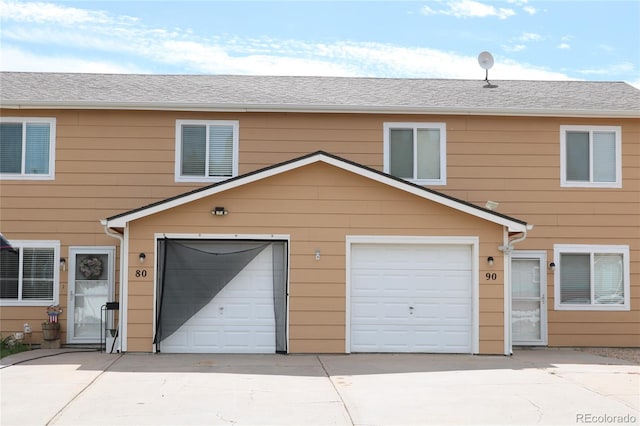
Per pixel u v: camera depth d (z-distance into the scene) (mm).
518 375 13172
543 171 18484
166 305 15906
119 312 16094
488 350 16125
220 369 13680
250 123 18156
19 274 17812
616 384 12266
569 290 18453
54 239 17844
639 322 18375
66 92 18375
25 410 10266
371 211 16219
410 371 13594
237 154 18078
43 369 13609
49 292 17828
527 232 17844
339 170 16250
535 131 18547
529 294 18359
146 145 18031
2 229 17844
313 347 15938
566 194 18500
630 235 18516
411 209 16266
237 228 16078
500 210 18344
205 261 16047
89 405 10562
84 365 14109
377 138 18234
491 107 18109
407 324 16234
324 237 16141
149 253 15953
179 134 18062
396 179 16078
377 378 12789
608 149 18688
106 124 18062
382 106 17984
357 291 16234
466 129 18438
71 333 17703
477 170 18359
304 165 16141
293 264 16047
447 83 20750
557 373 13422
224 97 18359
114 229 16406
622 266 18516
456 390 11688
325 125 18234
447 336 16266
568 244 18422
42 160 18016
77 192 17922
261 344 16000
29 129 18047
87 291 17844
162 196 17922
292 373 13273
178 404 10625
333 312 16031
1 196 17891
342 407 10453
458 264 16391
